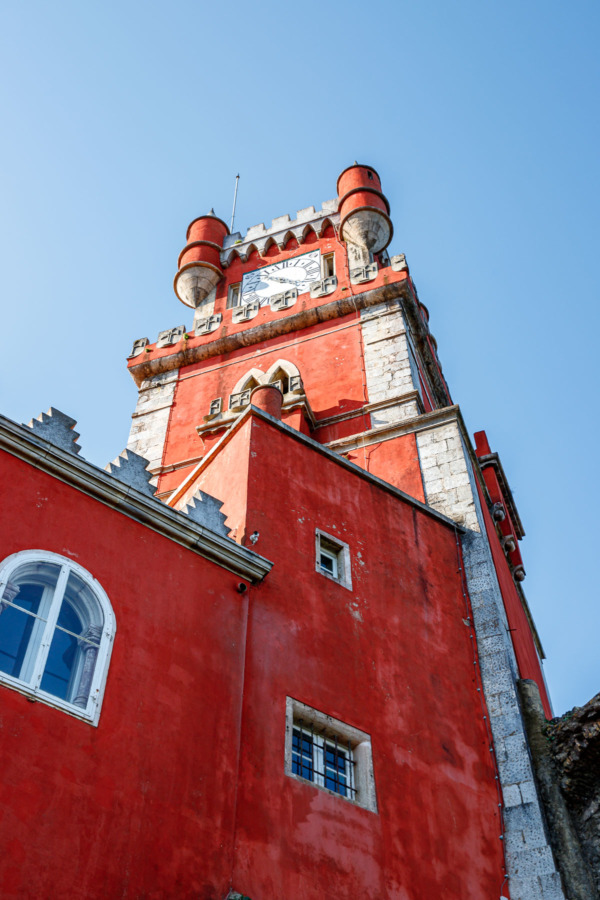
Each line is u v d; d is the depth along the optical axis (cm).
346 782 1650
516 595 2719
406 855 1595
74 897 1198
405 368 3052
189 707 1468
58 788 1260
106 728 1354
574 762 1784
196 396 3322
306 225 3912
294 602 1778
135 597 1509
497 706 1931
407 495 2212
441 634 2006
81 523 1513
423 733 1798
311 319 3344
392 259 3438
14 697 1291
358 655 1811
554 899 1631
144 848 1296
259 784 1495
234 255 3934
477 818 1744
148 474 1694
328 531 1973
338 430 2942
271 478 1953
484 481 2792
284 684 1647
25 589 1408
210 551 1667
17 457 1498
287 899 1405
